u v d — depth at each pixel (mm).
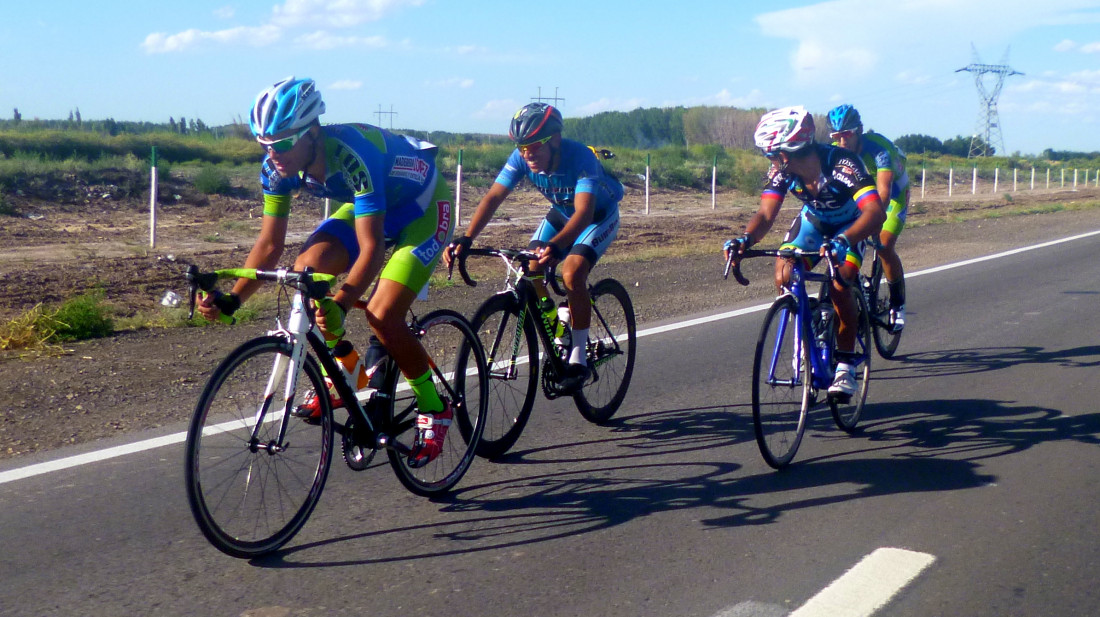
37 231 13172
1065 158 96312
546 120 4148
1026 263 12000
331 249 3652
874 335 6277
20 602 2855
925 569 3129
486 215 4414
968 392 5594
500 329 4266
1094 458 4324
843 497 3850
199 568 3121
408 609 2846
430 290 9141
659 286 9961
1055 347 6812
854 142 6004
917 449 4520
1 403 5055
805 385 4371
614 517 3631
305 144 3207
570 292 4477
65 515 3561
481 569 3139
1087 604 2877
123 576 3047
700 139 64688
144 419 4863
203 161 22625
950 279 10500
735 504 3773
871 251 9328
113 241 12719
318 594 2943
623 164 28500
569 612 2832
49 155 19531
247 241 13391
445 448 3945
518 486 4004
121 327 7160
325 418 3414
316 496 3412
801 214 4941
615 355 4961
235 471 3129
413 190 3637
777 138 4320
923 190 31641
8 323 6672
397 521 3576
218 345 6680
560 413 5176
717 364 6332
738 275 4359
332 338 3527
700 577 3076
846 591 2959
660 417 5098
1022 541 3363
